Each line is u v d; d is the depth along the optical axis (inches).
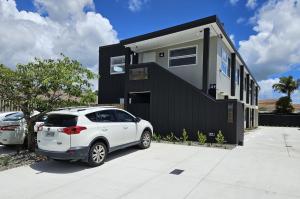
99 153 273.3
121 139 310.2
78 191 195.9
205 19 460.8
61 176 235.0
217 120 425.1
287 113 1358.3
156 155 320.8
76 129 250.2
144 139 362.9
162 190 197.3
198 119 444.5
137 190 197.5
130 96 566.6
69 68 325.4
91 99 347.3
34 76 312.8
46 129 260.7
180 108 466.3
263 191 196.9
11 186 208.1
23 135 351.3
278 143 457.4
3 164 277.7
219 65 540.4
